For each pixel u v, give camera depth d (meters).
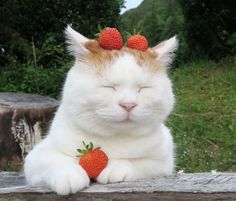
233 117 1.25
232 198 0.48
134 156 0.52
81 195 0.49
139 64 0.50
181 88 1.49
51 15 1.65
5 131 0.98
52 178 0.48
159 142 0.52
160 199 0.49
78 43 0.51
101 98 0.49
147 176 0.53
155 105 0.50
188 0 1.77
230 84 1.50
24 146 0.99
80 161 0.50
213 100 1.38
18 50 1.57
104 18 1.71
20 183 0.67
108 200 0.49
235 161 0.99
